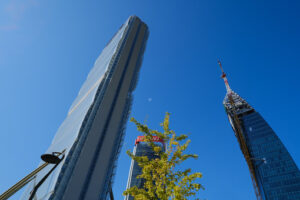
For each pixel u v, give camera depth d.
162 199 9.29
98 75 134.50
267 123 160.75
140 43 143.50
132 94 117.81
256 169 140.88
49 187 73.69
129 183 122.81
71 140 92.00
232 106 198.38
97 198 69.75
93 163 77.44
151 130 12.11
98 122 90.50
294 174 119.94
